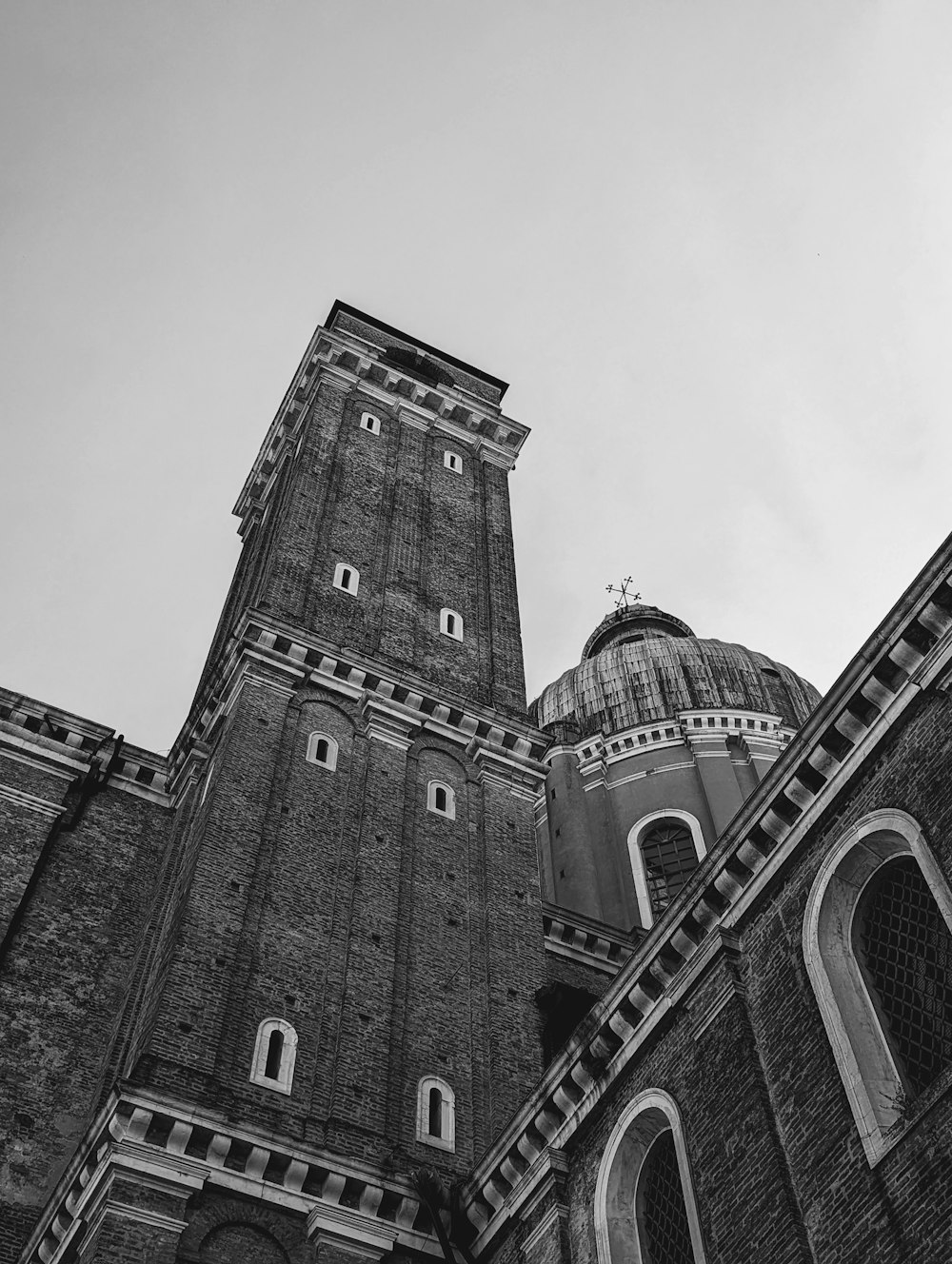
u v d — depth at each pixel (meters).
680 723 56.62
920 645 18.97
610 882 51.56
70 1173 22.72
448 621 40.47
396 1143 24.94
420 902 30.59
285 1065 25.19
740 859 20.88
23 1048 27.22
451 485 46.91
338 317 55.16
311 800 31.30
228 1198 22.25
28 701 33.62
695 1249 18.59
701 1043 20.38
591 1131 22.12
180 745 35.72
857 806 19.39
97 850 32.34
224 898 27.61
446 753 35.28
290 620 36.69
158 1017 24.52
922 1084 17.17
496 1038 28.23
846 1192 16.73
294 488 42.06
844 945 18.92
